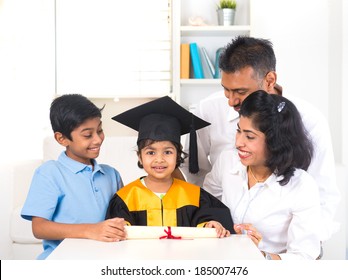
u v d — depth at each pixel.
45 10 4.18
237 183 1.66
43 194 1.55
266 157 1.52
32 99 4.09
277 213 1.58
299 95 4.26
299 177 1.57
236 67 1.66
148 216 1.57
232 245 1.32
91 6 4.29
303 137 1.55
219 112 2.04
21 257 2.94
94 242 1.36
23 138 4.02
